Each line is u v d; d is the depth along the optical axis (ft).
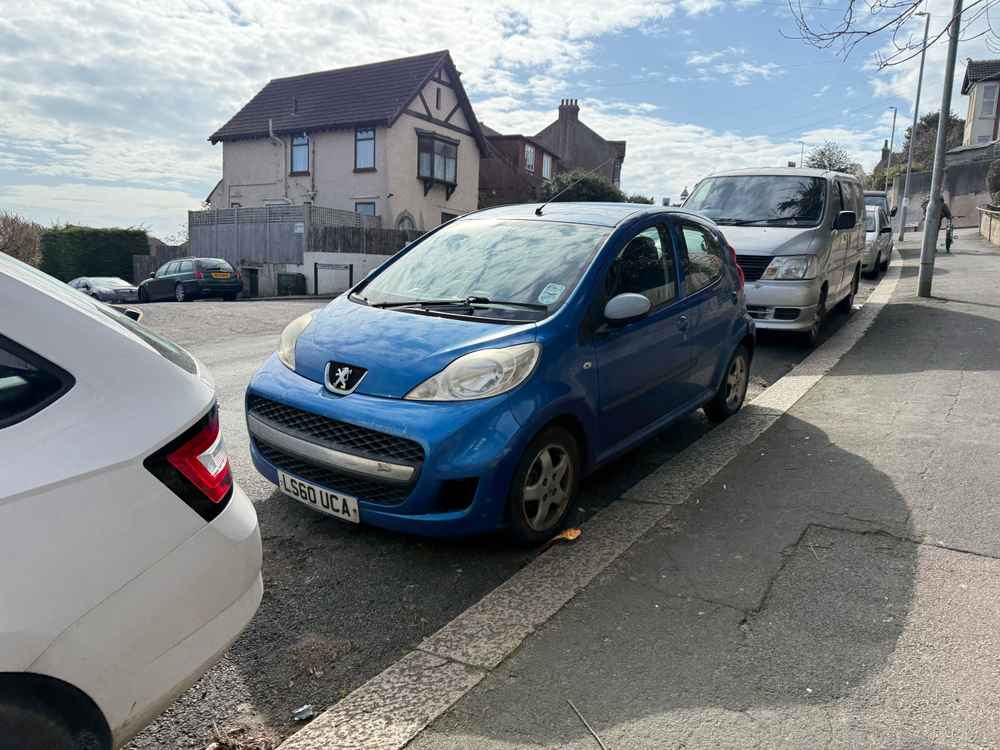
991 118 157.99
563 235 15.08
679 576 11.33
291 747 7.90
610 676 8.96
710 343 17.61
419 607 10.85
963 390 20.95
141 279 108.88
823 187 30.30
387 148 102.53
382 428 11.20
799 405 20.59
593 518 13.58
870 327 31.35
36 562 5.63
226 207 117.50
